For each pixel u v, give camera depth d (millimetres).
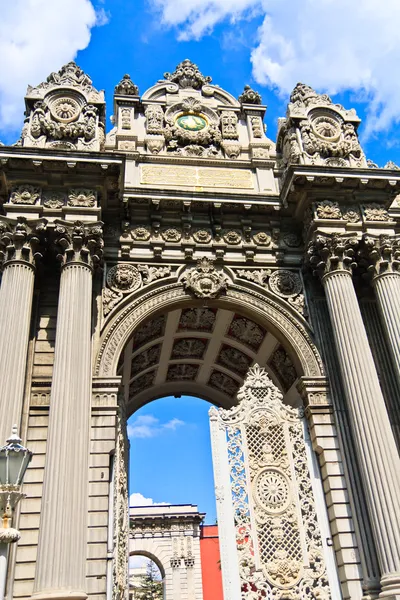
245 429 17766
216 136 22453
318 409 17578
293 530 16453
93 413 16422
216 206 19906
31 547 14328
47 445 14586
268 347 20719
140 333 19812
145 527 39719
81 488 14180
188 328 21062
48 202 17938
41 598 12391
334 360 18359
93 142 19500
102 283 18703
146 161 21266
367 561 15281
